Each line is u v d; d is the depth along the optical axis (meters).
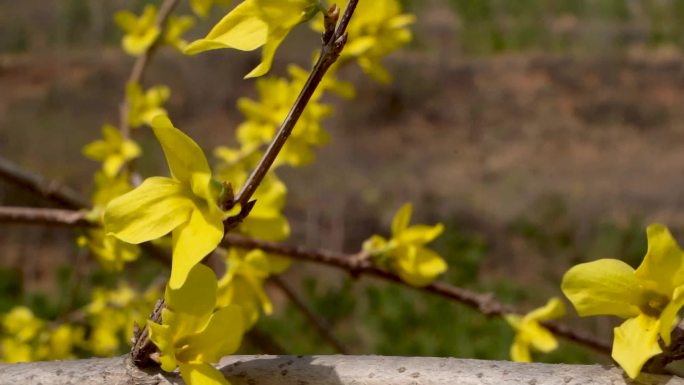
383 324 5.48
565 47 9.62
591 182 7.35
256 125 1.42
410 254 1.14
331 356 0.63
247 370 0.62
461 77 8.85
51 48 8.41
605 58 9.01
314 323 1.77
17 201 5.61
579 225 6.84
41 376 0.63
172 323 0.54
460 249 6.50
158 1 8.08
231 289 1.05
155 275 5.08
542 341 1.23
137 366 0.61
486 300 1.26
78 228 1.22
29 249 6.30
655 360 0.55
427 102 8.57
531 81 8.95
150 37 1.61
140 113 1.60
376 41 1.17
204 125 7.88
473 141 8.25
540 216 6.94
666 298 0.53
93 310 1.95
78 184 6.99
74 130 7.48
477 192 7.28
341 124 8.15
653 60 9.07
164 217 0.51
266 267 1.04
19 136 7.26
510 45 9.53
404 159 7.88
